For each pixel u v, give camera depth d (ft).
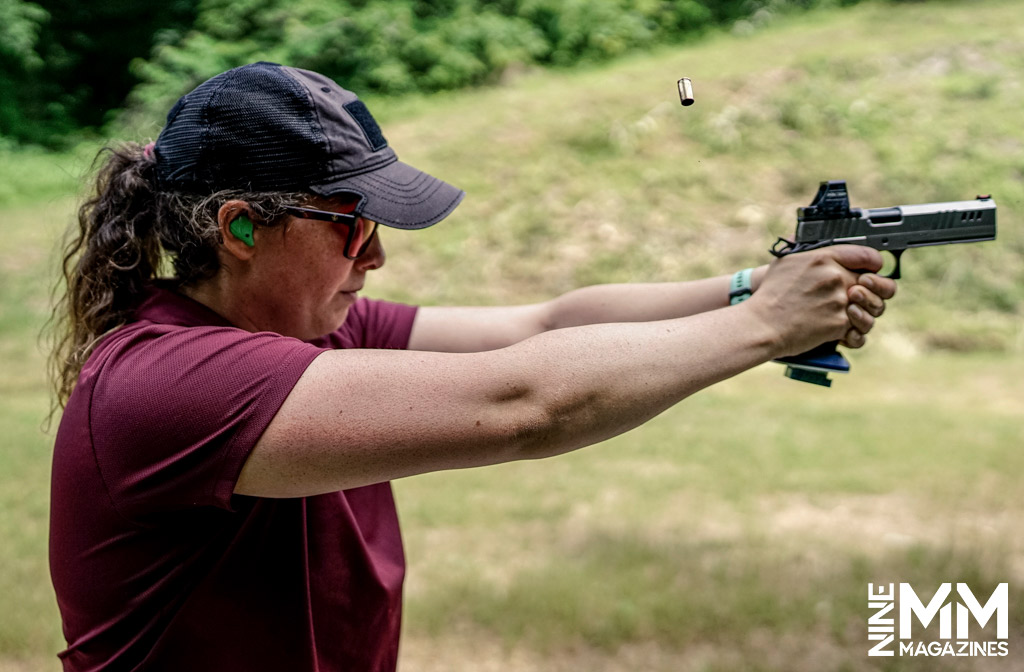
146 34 50.16
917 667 10.10
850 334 3.98
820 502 15.55
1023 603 11.32
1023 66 37.70
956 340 28.09
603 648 10.85
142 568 3.74
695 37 47.83
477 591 12.06
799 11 48.70
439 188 4.12
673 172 34.42
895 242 4.66
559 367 3.44
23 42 46.21
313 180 3.82
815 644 10.75
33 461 17.06
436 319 5.07
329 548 4.11
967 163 33.14
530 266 31.78
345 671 4.23
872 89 37.35
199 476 3.44
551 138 36.88
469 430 3.39
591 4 46.91
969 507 15.07
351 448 3.36
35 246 33.19
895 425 20.13
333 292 4.07
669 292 4.99
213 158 3.80
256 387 3.41
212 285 4.05
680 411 21.84
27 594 11.51
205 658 3.85
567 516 15.05
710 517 14.94
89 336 4.23
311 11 45.32
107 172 4.32
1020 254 30.48
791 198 32.99
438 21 46.73
